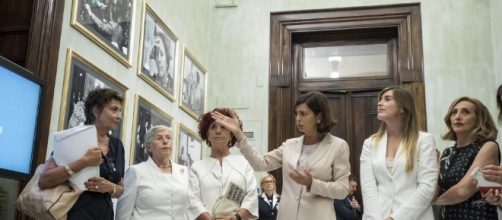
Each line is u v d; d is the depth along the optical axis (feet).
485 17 28.45
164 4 23.58
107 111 11.09
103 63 17.56
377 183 10.53
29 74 11.19
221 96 30.22
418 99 27.84
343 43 31.24
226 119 11.66
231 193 12.54
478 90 27.43
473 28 28.43
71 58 15.31
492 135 10.47
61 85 14.94
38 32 14.14
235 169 13.12
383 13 29.73
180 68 25.11
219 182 12.83
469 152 10.27
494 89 27.20
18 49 14.24
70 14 15.61
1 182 12.64
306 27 30.63
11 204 12.70
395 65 30.09
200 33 29.35
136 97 19.69
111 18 18.12
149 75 21.18
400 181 10.00
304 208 10.36
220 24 31.48
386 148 10.61
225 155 13.50
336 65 31.27
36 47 13.99
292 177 10.03
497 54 26.99
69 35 15.52
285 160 11.10
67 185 9.98
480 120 10.58
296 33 30.94
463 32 28.45
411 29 29.07
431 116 27.45
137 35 20.31
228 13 31.58
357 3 30.17
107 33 17.79
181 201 12.80
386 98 10.78
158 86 22.03
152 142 13.32
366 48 31.22
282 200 10.85
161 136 13.34
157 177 12.86
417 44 28.73
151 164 13.10
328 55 31.53
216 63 30.86
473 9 28.71
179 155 24.14
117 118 11.23
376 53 31.01
